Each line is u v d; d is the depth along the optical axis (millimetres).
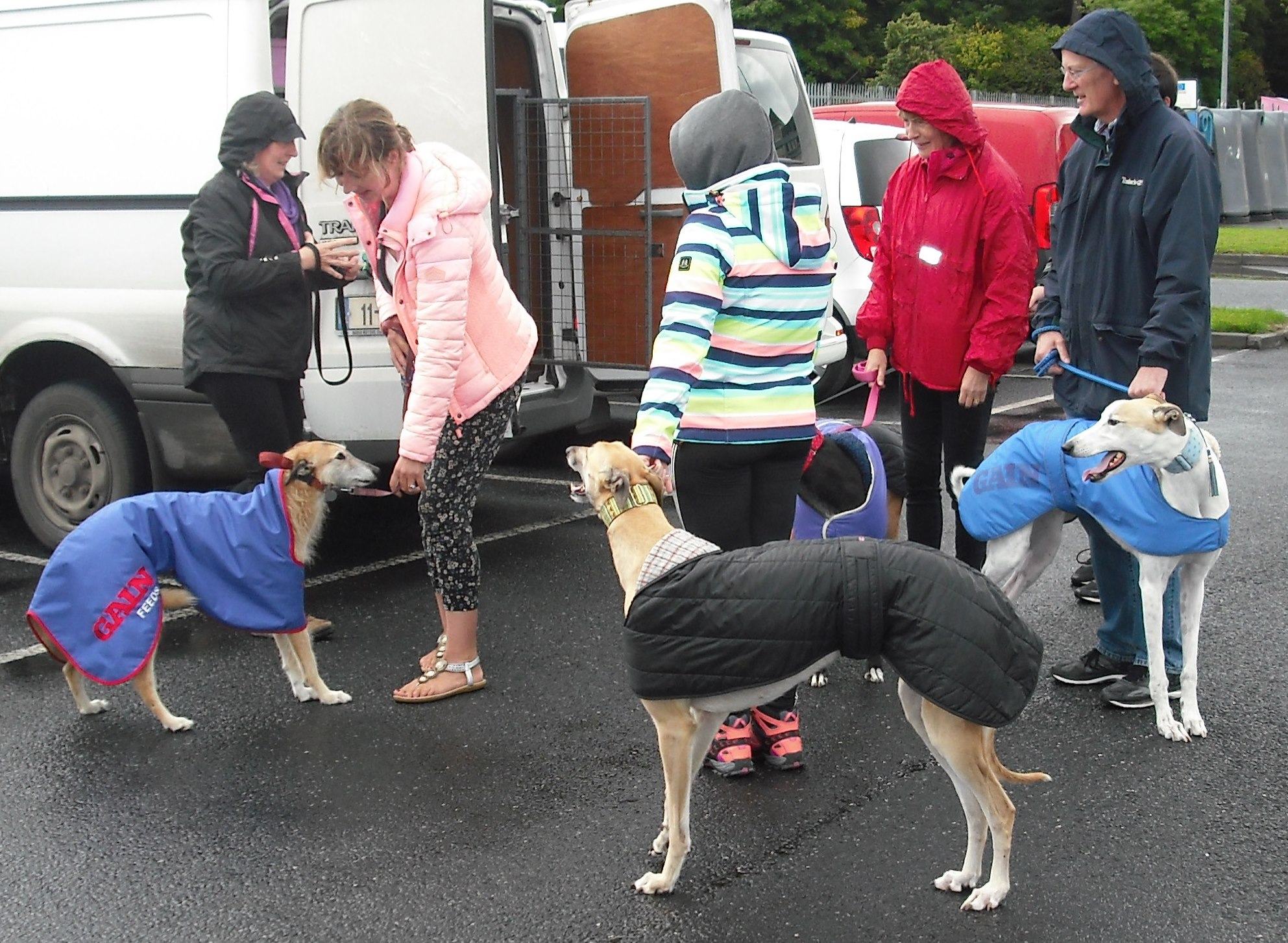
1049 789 3666
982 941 2939
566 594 5391
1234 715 4133
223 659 4781
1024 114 9977
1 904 3137
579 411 6395
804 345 3652
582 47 6367
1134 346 4121
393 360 4586
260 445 4855
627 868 3279
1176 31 39844
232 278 4551
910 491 4707
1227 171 26344
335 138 3873
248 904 3133
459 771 3832
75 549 4035
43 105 5547
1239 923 2990
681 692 2979
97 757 3957
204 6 5191
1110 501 3914
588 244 6430
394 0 5086
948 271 4316
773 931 2992
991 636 2842
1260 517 6363
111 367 5516
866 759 3881
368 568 5805
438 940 2977
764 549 2998
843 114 10773
